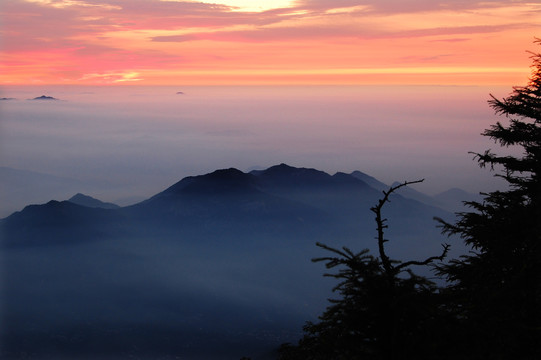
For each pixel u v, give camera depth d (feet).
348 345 17.17
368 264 17.34
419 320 17.01
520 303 18.29
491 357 16.29
